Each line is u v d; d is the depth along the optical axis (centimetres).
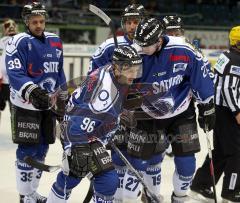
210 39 1600
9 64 527
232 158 603
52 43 552
